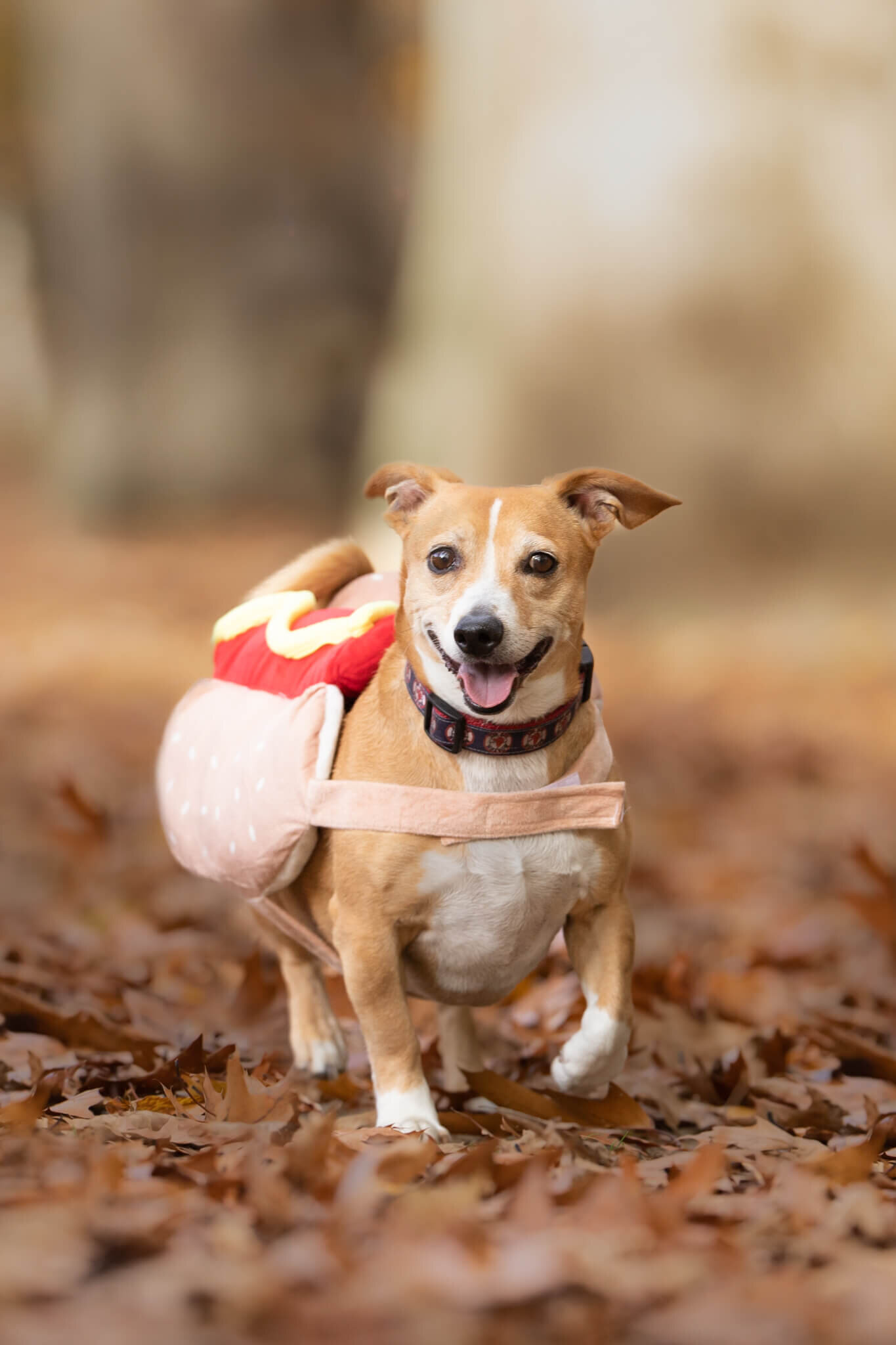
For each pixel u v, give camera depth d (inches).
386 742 165.0
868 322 637.9
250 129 1120.8
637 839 368.2
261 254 1124.5
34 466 1555.1
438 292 745.0
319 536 1057.5
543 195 683.4
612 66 668.7
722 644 622.8
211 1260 112.2
